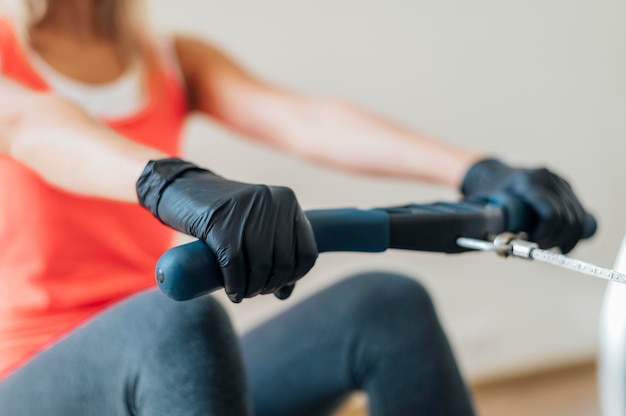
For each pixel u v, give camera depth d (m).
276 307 1.87
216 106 1.25
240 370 0.72
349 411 1.95
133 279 1.00
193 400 0.69
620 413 0.69
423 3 1.95
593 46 2.17
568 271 2.24
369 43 1.92
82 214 0.96
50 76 1.03
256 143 1.81
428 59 1.99
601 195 2.27
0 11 1.03
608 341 0.69
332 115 1.20
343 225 0.70
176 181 0.67
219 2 1.75
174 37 1.25
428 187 2.03
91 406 0.72
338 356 0.90
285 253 0.61
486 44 2.04
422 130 2.02
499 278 2.16
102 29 1.11
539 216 0.87
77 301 0.94
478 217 0.80
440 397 0.87
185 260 0.58
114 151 0.75
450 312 2.11
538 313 2.22
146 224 1.02
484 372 2.16
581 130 2.21
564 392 2.13
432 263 2.06
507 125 2.12
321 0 1.85
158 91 1.16
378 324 0.89
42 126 0.81
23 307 0.92
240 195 0.61
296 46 1.84
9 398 0.75
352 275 0.96
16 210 0.93
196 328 0.70
